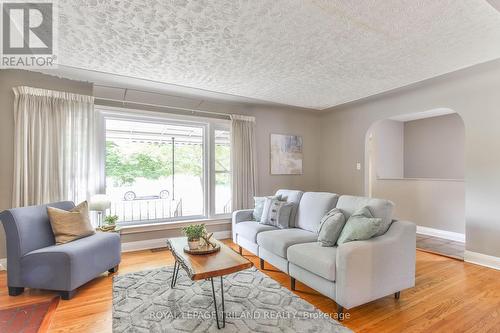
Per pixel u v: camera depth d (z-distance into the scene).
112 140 4.84
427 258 3.40
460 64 2.90
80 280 2.39
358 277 1.97
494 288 2.51
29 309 2.16
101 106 3.61
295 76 3.28
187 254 2.22
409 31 2.20
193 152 4.98
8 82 3.09
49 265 2.30
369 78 3.35
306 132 5.41
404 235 2.25
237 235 3.63
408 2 1.81
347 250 1.95
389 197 5.32
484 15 1.96
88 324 1.96
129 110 3.79
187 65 2.94
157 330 1.87
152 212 5.17
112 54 2.67
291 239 2.68
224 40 2.37
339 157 5.17
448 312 2.09
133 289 2.51
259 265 3.19
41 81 3.24
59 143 3.23
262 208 3.60
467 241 3.27
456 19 2.02
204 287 2.54
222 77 3.31
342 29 2.18
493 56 2.68
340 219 2.48
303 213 3.24
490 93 3.09
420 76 3.28
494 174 3.06
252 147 4.63
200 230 2.37
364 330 1.86
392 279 2.17
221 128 4.58
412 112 3.88
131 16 2.00
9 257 2.36
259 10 1.93
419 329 1.87
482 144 3.15
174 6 1.88
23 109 3.06
